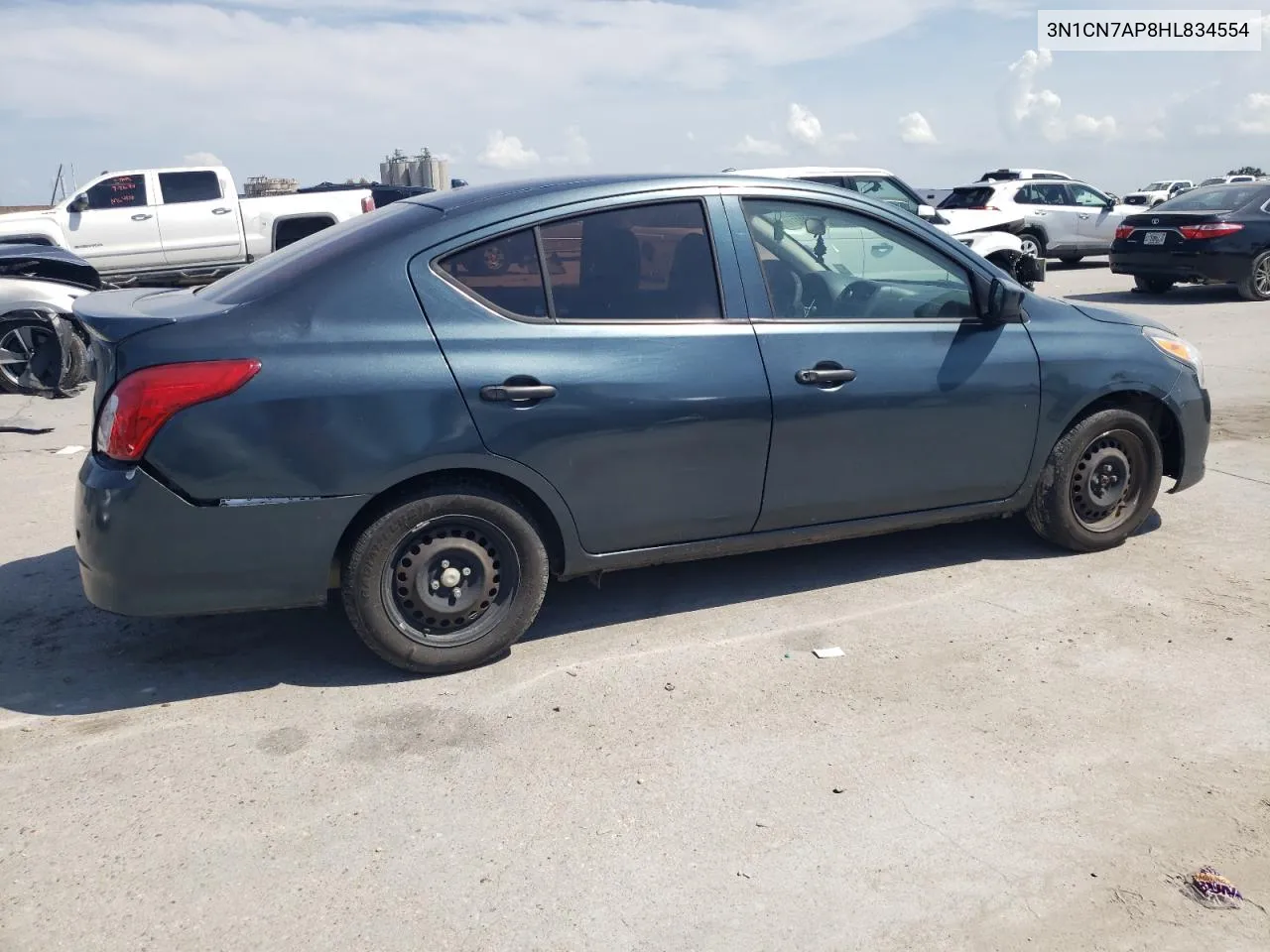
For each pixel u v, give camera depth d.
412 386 3.57
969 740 3.38
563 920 2.59
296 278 3.63
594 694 3.71
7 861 2.81
